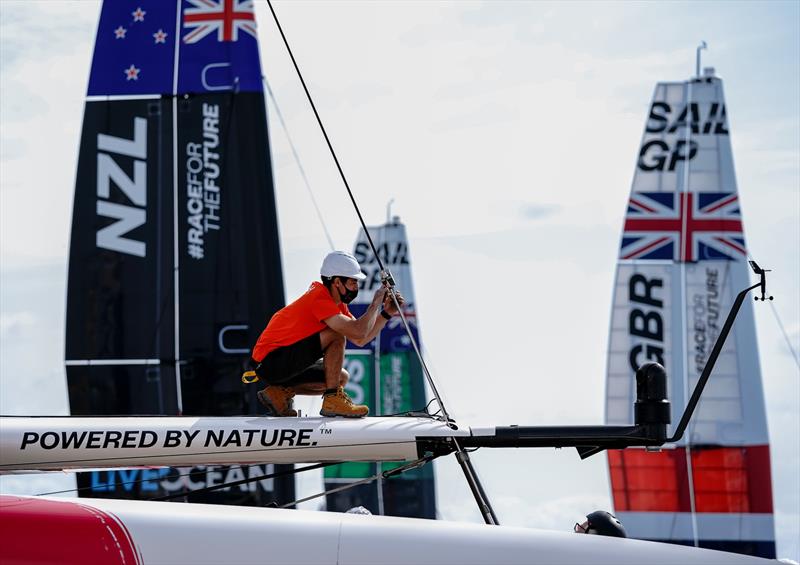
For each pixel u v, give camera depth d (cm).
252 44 3650
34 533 1507
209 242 3616
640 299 4222
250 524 1548
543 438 1672
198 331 3603
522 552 1553
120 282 3603
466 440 1678
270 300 3609
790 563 1609
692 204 4253
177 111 3638
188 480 3672
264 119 3650
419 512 4509
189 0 3659
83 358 3584
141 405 3578
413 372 4703
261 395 1767
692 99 4278
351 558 1526
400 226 4806
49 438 1623
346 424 1673
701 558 1581
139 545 1515
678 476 4144
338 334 1730
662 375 1672
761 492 4128
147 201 3622
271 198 3634
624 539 1600
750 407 4150
